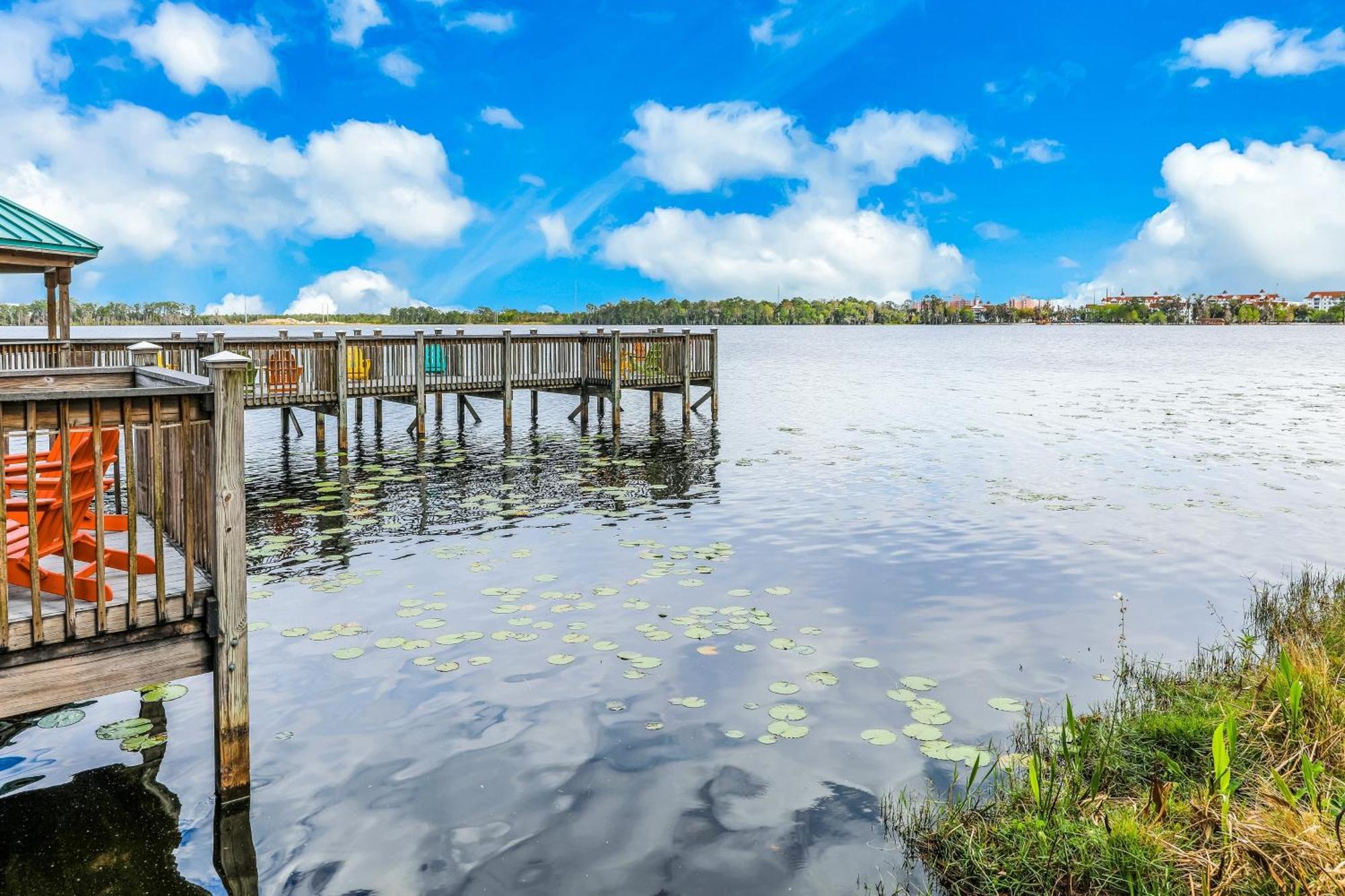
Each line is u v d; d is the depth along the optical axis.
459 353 18.17
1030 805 4.08
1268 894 3.25
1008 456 15.79
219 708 4.13
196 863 3.74
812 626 6.81
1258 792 3.89
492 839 3.92
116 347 13.62
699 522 10.56
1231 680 5.53
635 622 6.88
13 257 13.87
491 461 15.46
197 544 4.67
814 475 13.95
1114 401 26.75
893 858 3.76
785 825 4.02
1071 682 5.70
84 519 5.32
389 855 3.79
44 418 3.67
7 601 3.62
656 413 21.55
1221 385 33.78
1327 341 108.44
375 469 14.53
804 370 45.50
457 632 6.62
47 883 3.58
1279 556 8.91
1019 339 117.00
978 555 8.97
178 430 4.88
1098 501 11.69
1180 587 7.87
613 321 181.25
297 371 15.75
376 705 5.34
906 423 21.11
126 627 3.90
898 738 4.89
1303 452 16.08
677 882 3.60
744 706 5.31
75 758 4.66
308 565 8.52
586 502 11.80
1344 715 4.57
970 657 6.16
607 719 5.14
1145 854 3.55
